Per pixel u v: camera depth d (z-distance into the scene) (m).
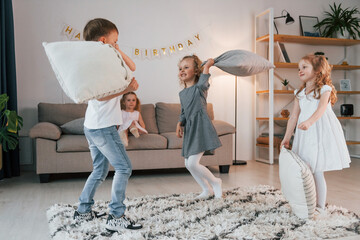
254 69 2.33
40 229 1.86
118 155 1.78
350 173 3.61
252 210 2.07
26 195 2.68
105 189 2.88
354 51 5.06
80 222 1.86
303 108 2.16
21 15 3.87
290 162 1.97
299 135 2.16
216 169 3.88
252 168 3.93
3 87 3.41
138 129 3.53
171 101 4.36
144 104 4.08
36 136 3.15
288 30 4.77
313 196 1.88
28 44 3.90
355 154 5.18
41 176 3.19
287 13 4.50
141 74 4.25
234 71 2.31
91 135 1.77
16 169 3.55
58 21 3.96
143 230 1.74
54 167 3.21
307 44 4.86
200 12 4.43
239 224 1.81
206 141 2.26
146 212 2.05
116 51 1.57
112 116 1.76
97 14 4.07
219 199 2.33
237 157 4.60
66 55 1.47
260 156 4.65
